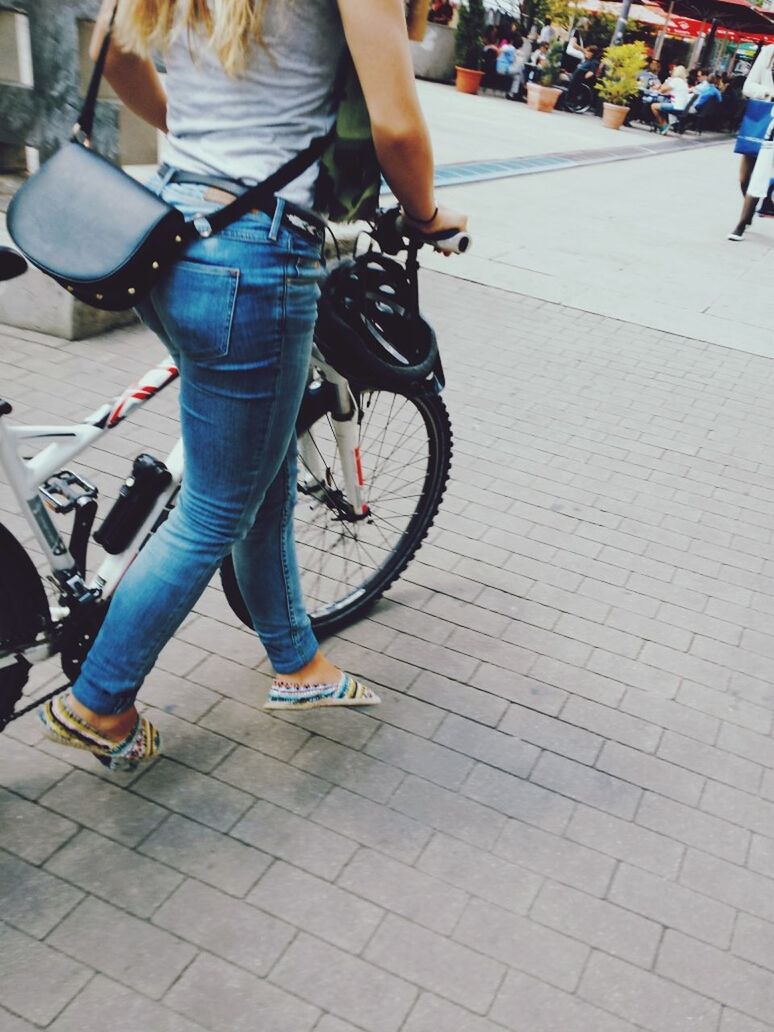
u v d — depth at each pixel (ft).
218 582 9.88
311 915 6.59
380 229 6.76
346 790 7.65
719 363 18.47
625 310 20.80
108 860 6.81
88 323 14.96
